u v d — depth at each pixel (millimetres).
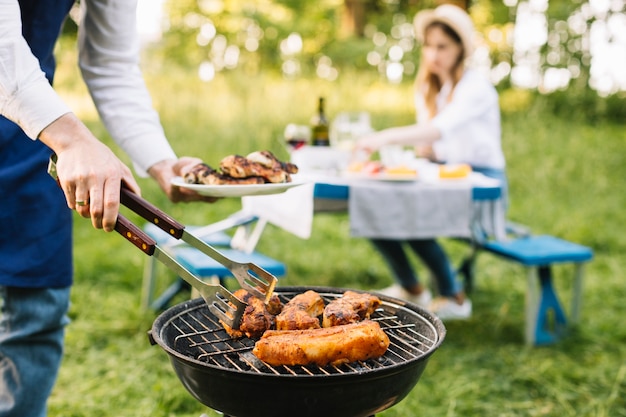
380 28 12438
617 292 4383
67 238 1920
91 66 2006
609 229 5832
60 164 1406
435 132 3566
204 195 1907
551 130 8391
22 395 1909
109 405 2752
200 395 1422
